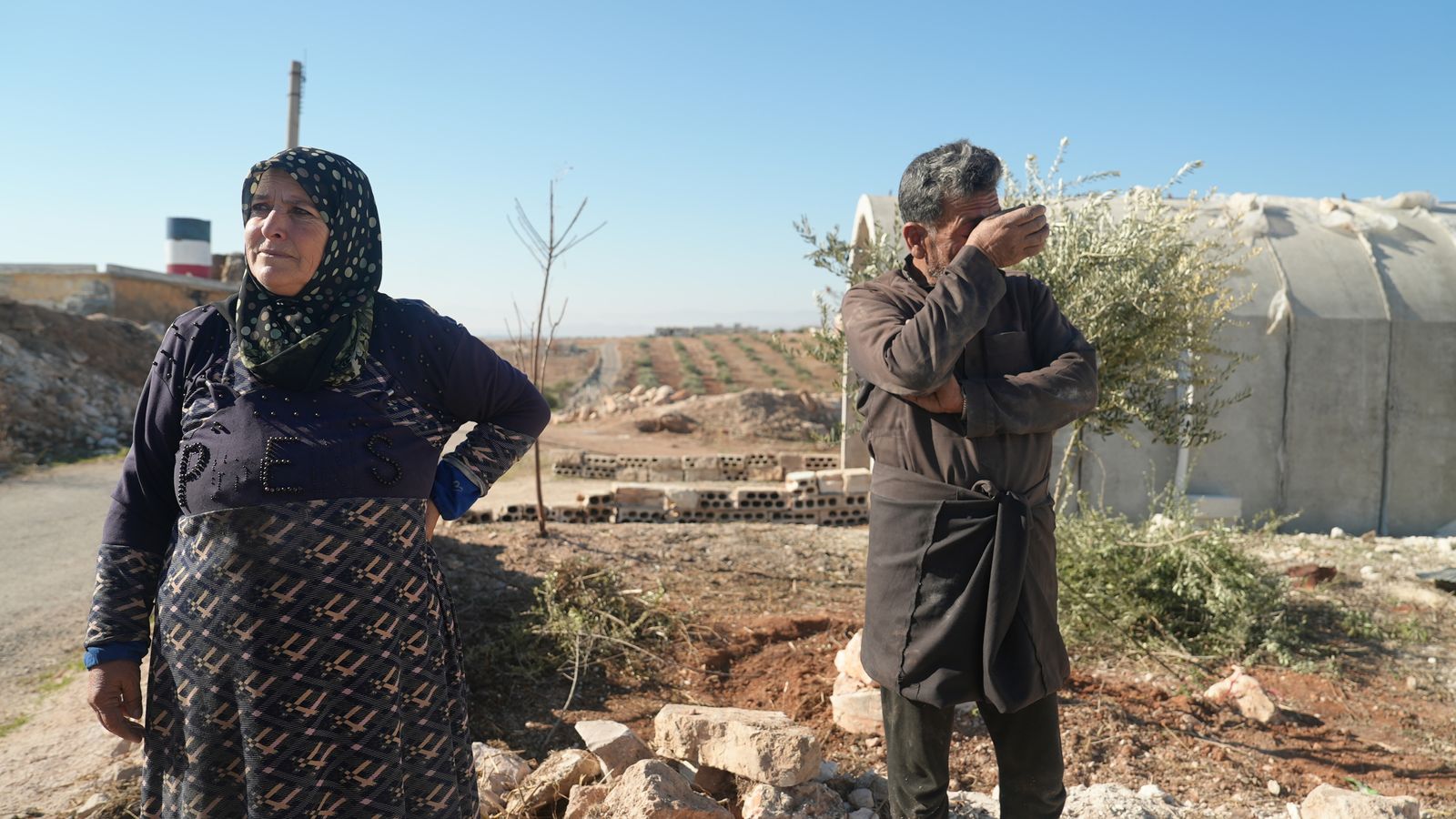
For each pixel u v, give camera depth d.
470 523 7.87
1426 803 3.38
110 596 1.69
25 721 4.11
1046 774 2.12
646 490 8.70
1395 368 8.84
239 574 1.57
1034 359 2.16
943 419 2.02
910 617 2.04
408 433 1.70
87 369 16.31
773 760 2.88
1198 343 4.83
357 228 1.69
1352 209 9.85
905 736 2.11
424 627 1.71
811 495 8.85
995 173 2.06
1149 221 4.60
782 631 4.95
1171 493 7.77
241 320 1.64
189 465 1.60
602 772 3.06
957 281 1.89
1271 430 8.76
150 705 1.67
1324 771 3.63
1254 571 5.43
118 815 3.05
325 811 1.59
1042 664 2.01
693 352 58.75
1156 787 3.31
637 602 5.08
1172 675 4.64
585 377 45.44
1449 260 9.36
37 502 10.17
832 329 4.79
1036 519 2.06
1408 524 8.80
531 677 4.29
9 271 21.06
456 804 1.77
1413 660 4.96
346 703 1.59
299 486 1.58
